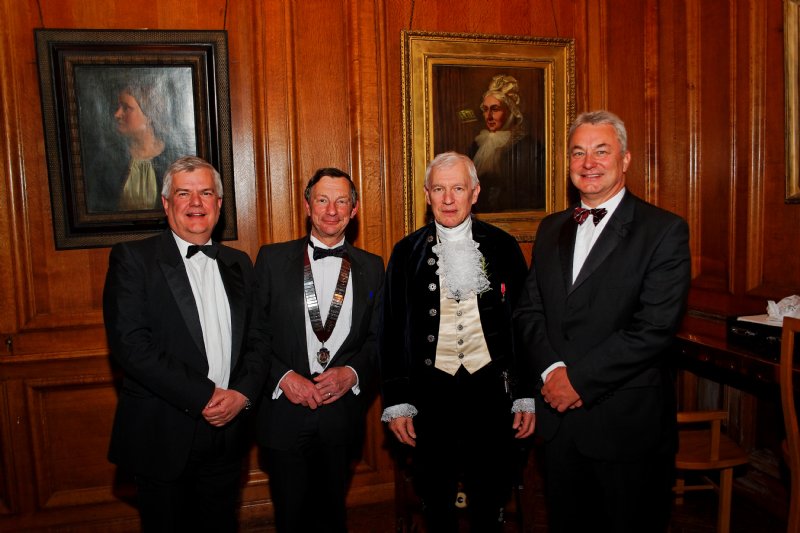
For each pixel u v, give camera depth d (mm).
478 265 2250
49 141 2844
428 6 3281
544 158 3434
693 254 3344
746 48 2941
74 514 3035
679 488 2953
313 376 2361
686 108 3289
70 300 2986
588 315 2033
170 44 2928
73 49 2826
